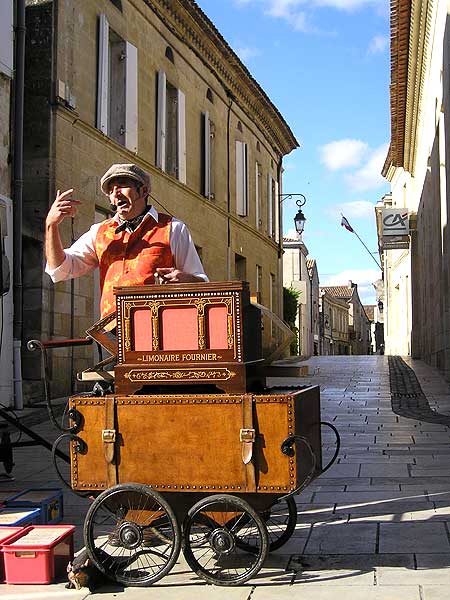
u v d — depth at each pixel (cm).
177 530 425
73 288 1456
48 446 602
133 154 1745
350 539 510
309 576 441
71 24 1483
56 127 1419
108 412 436
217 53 2367
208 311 430
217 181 2455
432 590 411
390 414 1198
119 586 438
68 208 486
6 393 1234
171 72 2055
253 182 2917
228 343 427
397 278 4347
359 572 445
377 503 607
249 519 437
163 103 1950
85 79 1543
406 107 2775
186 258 495
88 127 1532
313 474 429
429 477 702
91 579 431
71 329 1447
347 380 1875
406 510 583
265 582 434
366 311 13762
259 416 418
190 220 2180
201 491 425
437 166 2006
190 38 2172
